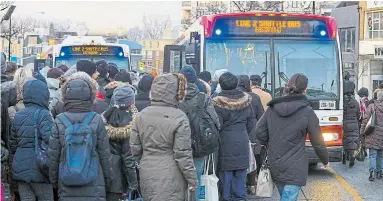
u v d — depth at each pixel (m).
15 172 6.55
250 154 8.99
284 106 6.77
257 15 12.02
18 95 7.30
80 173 5.61
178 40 18.52
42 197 6.71
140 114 6.04
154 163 5.91
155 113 5.96
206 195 7.66
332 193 10.30
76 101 5.90
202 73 10.10
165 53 13.15
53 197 6.83
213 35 11.95
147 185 5.91
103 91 8.66
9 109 7.16
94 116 5.92
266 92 10.77
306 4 46.19
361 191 10.56
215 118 7.53
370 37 50.88
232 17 11.97
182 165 5.88
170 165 5.91
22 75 7.37
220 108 8.30
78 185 5.67
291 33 12.05
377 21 50.31
